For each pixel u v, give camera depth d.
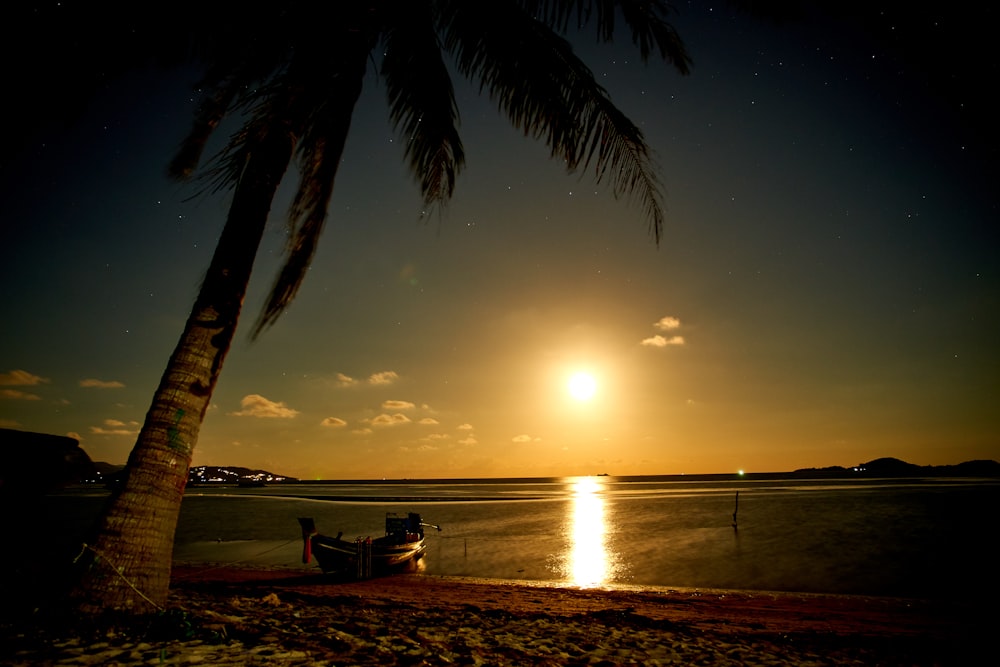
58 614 4.43
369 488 192.00
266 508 63.78
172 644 4.17
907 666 7.49
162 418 5.11
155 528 4.89
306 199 6.53
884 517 38.47
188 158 6.45
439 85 7.21
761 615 12.91
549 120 6.79
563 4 6.73
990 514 38.97
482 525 40.47
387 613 8.70
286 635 4.96
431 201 7.40
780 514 43.72
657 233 6.64
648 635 8.41
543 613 11.21
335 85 6.44
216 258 5.54
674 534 32.16
